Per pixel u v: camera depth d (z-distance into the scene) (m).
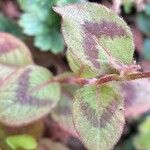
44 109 0.16
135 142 0.21
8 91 0.16
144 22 0.22
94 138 0.13
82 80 0.15
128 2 0.20
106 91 0.14
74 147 0.22
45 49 0.20
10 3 0.22
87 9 0.13
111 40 0.13
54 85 0.17
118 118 0.13
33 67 0.17
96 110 0.13
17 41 0.18
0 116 0.15
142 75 0.12
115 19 0.13
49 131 0.20
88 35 0.13
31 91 0.16
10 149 0.17
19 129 0.18
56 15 0.20
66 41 0.12
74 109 0.13
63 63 0.21
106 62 0.13
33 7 0.20
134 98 0.18
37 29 0.20
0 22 0.21
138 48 0.22
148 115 0.22
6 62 0.18
